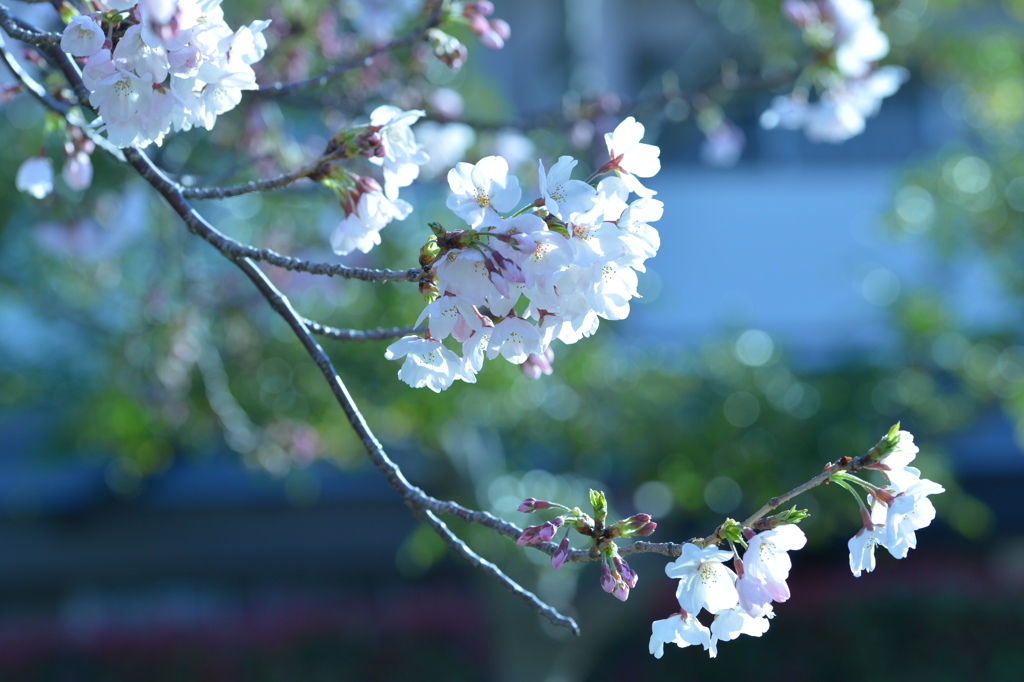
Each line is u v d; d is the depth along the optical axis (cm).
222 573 1074
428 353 161
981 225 726
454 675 1036
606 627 670
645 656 1024
